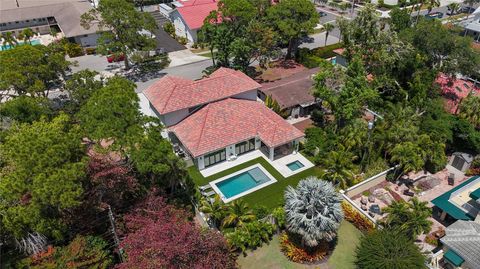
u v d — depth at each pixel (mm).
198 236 27188
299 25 66000
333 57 73188
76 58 73125
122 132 32688
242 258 32750
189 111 46656
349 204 36812
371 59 54219
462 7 105812
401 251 28734
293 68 69688
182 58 73688
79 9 83812
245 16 63156
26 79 44406
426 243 33812
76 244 26438
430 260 30438
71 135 28469
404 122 41562
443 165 42469
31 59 45125
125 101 34531
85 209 28953
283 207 35031
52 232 26562
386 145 41531
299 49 71625
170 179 36156
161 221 29172
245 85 49906
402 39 57875
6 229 26031
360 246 31484
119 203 31609
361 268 29641
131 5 65438
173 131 45125
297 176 42625
